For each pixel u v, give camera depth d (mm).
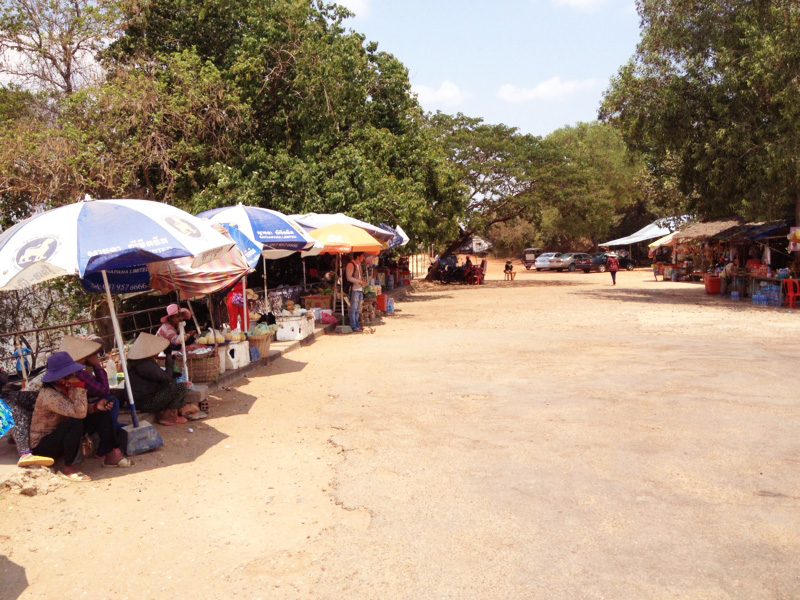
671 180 35562
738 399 8203
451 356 12125
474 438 6801
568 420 7387
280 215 12664
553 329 16078
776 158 20266
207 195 19172
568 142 59750
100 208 6391
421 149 28781
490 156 40750
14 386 7051
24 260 5770
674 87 22875
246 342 10703
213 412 8289
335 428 7406
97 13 19156
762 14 21406
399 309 23359
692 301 24172
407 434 7039
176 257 6148
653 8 23609
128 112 18594
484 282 41750
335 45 22891
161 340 7660
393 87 28234
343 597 3766
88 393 6246
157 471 6129
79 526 4887
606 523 4625
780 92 19875
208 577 4078
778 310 20141
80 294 17625
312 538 4570
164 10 21688
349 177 21938
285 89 22125
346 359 12125
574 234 59781
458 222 39125
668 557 4090
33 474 5715
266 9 21141
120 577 4109
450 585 3842
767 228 25328
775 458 5941
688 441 6496
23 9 18922
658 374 9875
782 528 4473
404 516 4871
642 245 63719
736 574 3859
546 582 3828
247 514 5059
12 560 4344
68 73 19484
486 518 4777
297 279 23641
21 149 16656
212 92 19688
